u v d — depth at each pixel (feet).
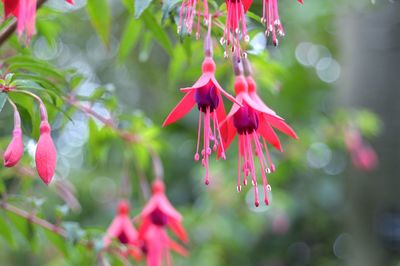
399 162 17.39
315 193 21.72
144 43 9.57
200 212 18.10
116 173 21.25
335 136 18.01
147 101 22.95
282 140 18.86
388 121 17.46
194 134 20.63
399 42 17.38
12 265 19.98
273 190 19.13
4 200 8.56
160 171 9.39
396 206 17.31
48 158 5.71
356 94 17.83
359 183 17.65
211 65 6.08
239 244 19.38
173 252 18.38
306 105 20.79
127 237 9.11
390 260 17.29
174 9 7.07
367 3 17.10
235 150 18.51
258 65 9.80
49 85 6.40
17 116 5.86
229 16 6.05
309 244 25.38
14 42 8.37
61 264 17.49
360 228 17.48
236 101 5.66
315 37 21.54
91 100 8.61
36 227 9.15
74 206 9.80
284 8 18.25
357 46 17.71
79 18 19.88
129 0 7.68
